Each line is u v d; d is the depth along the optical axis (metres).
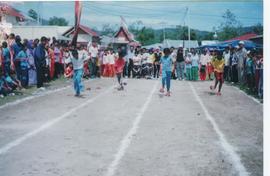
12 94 15.04
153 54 27.00
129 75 27.06
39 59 17.28
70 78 23.23
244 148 8.29
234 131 9.90
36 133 9.41
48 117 11.36
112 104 14.05
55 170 6.79
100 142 8.64
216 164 7.21
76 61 15.70
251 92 17.58
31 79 18.05
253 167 7.06
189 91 18.56
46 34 33.28
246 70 18.92
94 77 26.11
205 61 25.31
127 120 11.13
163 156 7.66
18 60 16.34
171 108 13.34
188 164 7.19
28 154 7.70
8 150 7.96
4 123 10.42
